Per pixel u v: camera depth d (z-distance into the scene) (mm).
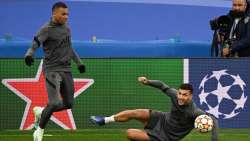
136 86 28000
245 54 28609
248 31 28359
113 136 25953
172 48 36094
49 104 22375
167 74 27938
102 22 41594
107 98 27984
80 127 27922
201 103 27953
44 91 27797
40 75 27797
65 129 27844
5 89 27797
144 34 41125
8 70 27781
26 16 41719
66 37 22594
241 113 28000
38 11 42031
